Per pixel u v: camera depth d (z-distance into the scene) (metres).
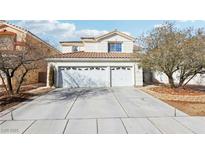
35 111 10.39
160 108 10.82
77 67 21.69
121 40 27.03
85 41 27.94
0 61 13.53
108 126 7.66
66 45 31.38
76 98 14.42
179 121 8.23
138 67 20.53
